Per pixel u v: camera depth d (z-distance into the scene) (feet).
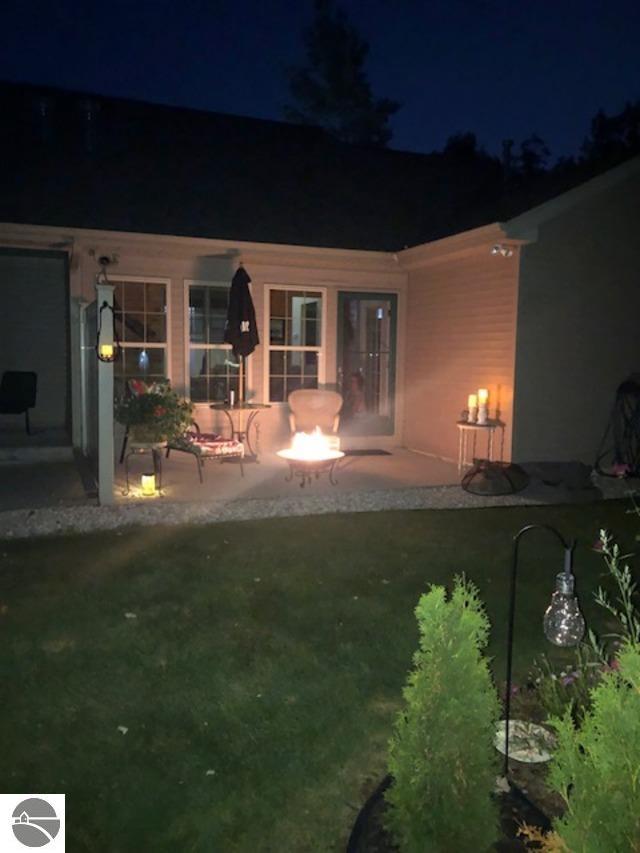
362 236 36.96
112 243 31.89
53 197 33.27
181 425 26.45
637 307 31.73
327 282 35.96
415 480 28.91
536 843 7.57
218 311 34.42
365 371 38.22
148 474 25.16
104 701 11.09
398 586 16.39
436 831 6.26
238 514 22.88
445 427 34.30
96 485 25.81
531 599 15.67
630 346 31.76
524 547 19.65
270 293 35.14
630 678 5.23
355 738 10.12
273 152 43.86
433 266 34.86
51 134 38.65
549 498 26.14
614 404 31.63
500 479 26.50
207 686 11.58
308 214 38.11
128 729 10.32
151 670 12.12
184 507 23.50
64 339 38.81
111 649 12.90
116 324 32.65
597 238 30.37
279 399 35.94
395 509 24.09
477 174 48.60
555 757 5.82
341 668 12.25
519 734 9.75
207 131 43.42
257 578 16.81
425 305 35.70
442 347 34.37
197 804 8.74
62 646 13.00
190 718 10.62
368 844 7.63
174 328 33.50
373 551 19.11
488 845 6.34
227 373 34.86
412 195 43.80
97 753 9.75
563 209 28.91
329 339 36.37
